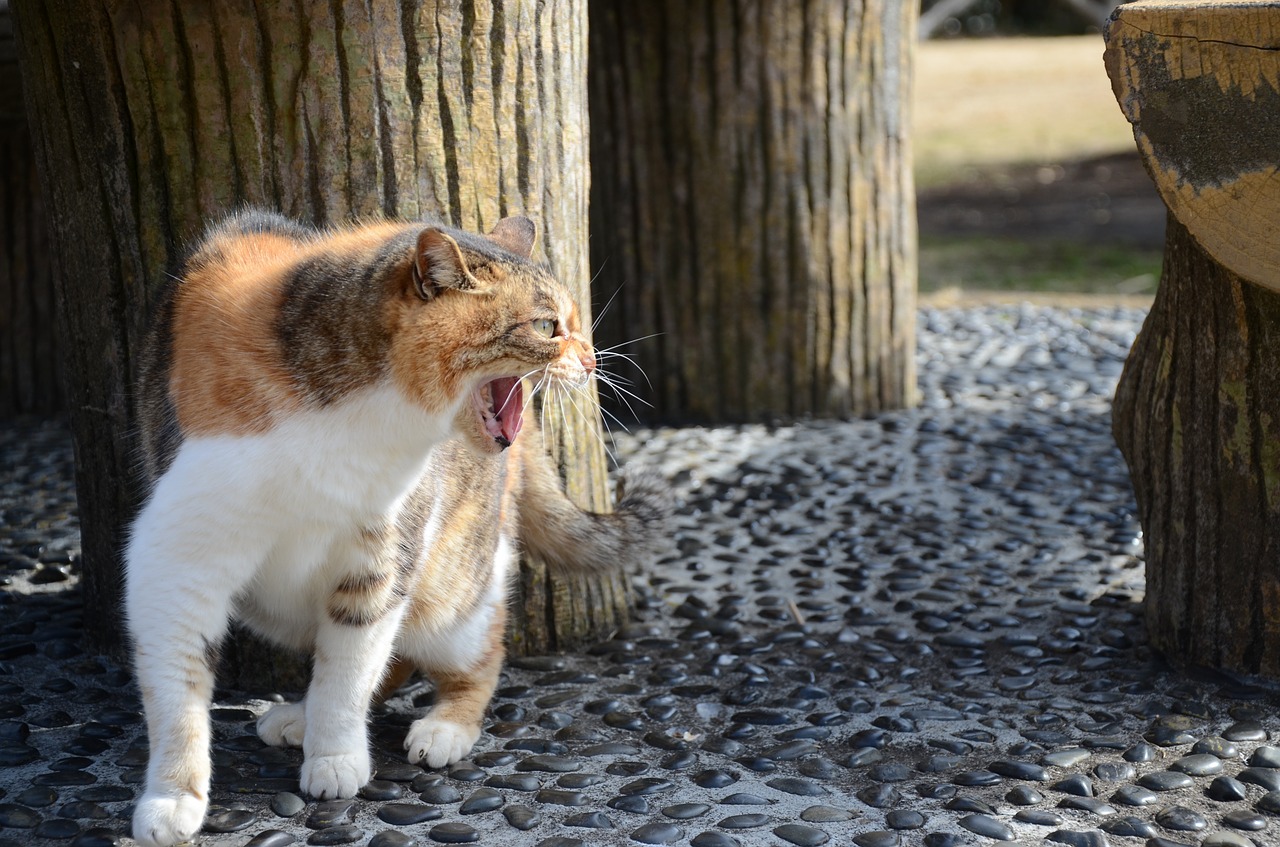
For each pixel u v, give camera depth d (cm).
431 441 252
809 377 577
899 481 498
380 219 298
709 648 354
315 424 240
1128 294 855
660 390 583
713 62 546
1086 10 2300
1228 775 268
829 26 546
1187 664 323
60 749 282
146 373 274
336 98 291
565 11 322
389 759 282
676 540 437
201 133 294
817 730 296
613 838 247
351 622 261
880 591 392
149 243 303
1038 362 681
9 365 598
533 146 318
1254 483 299
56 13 295
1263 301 286
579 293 340
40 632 351
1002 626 364
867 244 572
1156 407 320
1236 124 259
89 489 331
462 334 245
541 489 330
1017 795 261
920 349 712
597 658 349
